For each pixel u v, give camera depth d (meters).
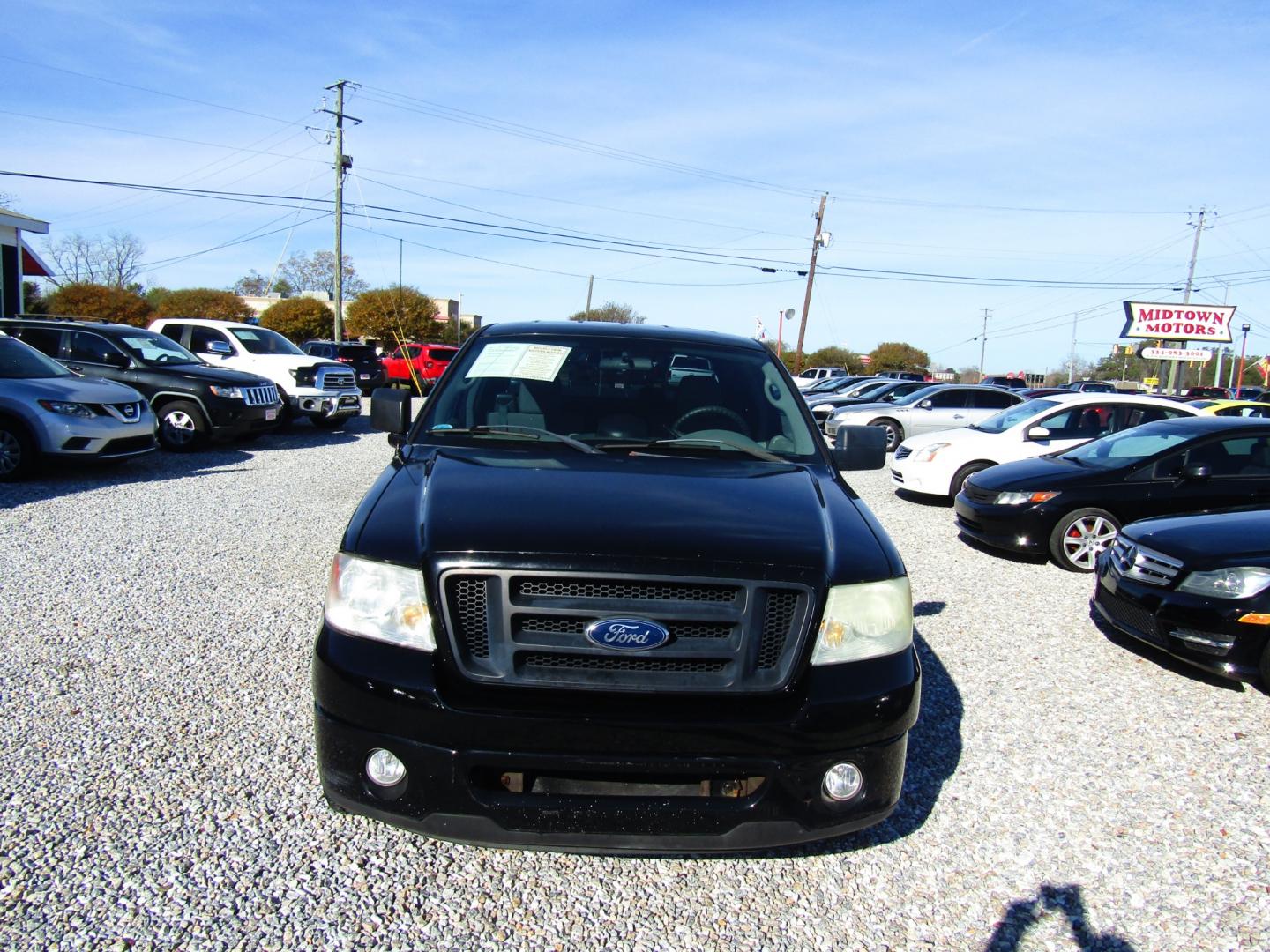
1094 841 3.16
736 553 2.52
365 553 2.60
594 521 2.62
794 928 2.62
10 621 4.81
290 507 8.32
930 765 3.69
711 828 2.41
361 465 11.39
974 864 2.98
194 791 3.16
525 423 3.64
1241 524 5.02
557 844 2.40
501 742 2.35
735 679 2.46
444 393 3.82
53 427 9.16
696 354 4.10
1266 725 4.23
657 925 2.61
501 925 2.57
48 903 2.52
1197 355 38.41
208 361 15.58
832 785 2.47
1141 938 2.64
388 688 2.42
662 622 2.45
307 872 2.74
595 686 2.42
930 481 10.43
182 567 6.04
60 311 41.34
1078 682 4.73
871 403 17.61
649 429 3.64
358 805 2.47
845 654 2.55
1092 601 5.68
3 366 9.62
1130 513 7.37
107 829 2.90
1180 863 3.04
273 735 3.61
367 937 2.48
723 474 3.21
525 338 4.11
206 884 2.65
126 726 3.63
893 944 2.57
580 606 2.42
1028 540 7.52
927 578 7.01
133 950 2.35
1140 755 3.86
